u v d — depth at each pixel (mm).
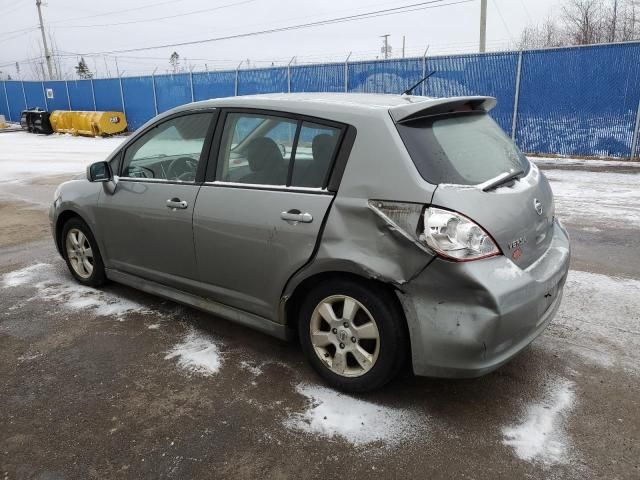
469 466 2445
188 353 3561
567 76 12781
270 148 3229
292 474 2416
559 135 13227
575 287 4609
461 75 14195
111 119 25578
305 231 2953
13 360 3500
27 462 2520
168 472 2439
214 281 3553
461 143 2990
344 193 2842
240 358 3486
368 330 2854
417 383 3139
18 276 5203
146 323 4047
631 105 12195
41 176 13039
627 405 2887
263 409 2910
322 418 2818
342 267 2812
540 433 2666
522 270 2709
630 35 25281
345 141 2908
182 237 3639
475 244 2514
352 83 16562
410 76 15094
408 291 2639
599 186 9570
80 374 3312
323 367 3094
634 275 4906
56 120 27688
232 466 2471
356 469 2439
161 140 3904
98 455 2559
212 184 3492
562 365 3312
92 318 4148
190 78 22500
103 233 4336
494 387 3082
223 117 3520
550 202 3336
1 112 35844
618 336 3684
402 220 2629
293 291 3100
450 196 2559
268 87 19359
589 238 6188
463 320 2525
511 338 2613
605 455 2498
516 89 13469
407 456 2520
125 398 3039
